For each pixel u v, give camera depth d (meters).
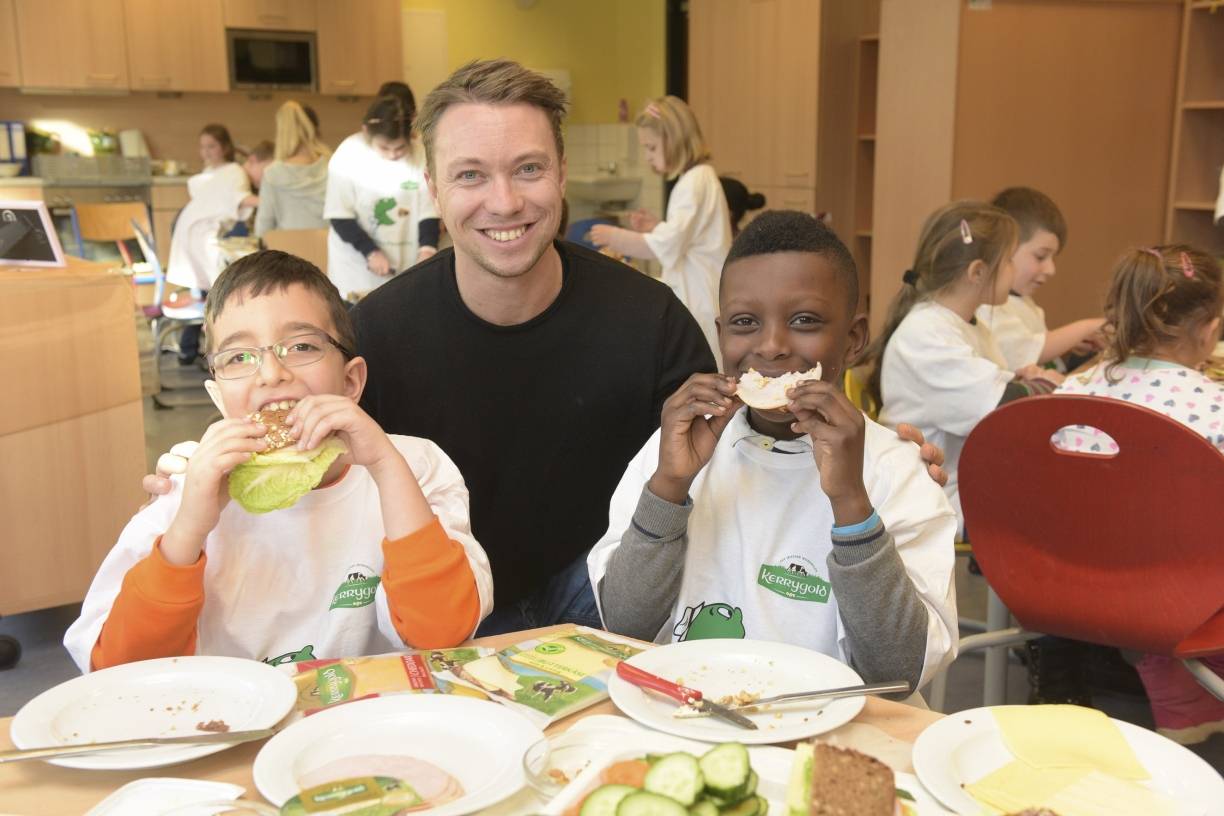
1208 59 4.73
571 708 1.12
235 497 1.32
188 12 7.74
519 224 1.69
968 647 2.23
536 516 2.01
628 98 9.11
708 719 1.08
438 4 8.61
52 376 3.10
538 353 1.91
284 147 5.70
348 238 4.76
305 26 8.10
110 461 3.23
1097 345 3.41
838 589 1.34
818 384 1.32
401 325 1.92
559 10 8.98
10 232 3.22
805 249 1.42
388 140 4.64
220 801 0.95
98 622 1.38
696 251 4.52
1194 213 4.85
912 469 1.49
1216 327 2.34
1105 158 4.73
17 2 7.27
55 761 1.00
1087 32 4.58
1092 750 1.02
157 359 6.00
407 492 1.37
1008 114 4.58
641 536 1.45
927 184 4.65
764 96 6.44
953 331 2.80
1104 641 1.96
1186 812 0.94
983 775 1.00
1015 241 2.85
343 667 1.23
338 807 0.92
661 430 1.43
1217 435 2.21
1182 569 1.81
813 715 1.10
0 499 3.09
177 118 8.17
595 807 0.83
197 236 6.10
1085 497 1.85
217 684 1.18
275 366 1.40
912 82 4.65
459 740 1.05
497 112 1.63
